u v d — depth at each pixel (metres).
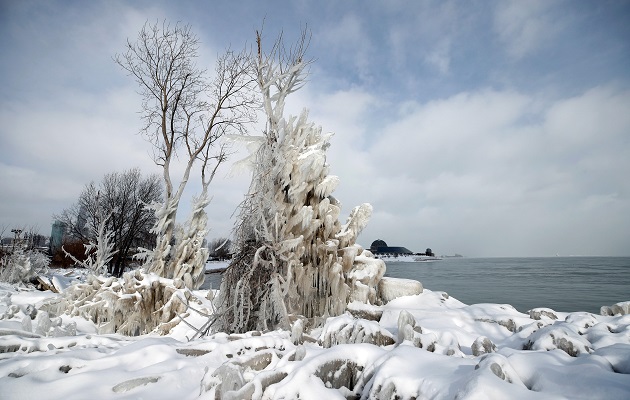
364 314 8.31
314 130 9.06
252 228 8.22
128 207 33.28
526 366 2.91
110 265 30.86
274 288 7.26
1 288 14.94
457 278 33.12
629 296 17.61
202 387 3.66
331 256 8.41
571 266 66.25
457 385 2.63
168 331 9.24
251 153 8.88
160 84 17.39
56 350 5.16
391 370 3.16
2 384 3.69
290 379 3.35
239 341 4.97
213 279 27.39
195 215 13.74
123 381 3.85
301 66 8.49
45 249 32.72
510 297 17.45
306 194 8.45
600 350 3.34
